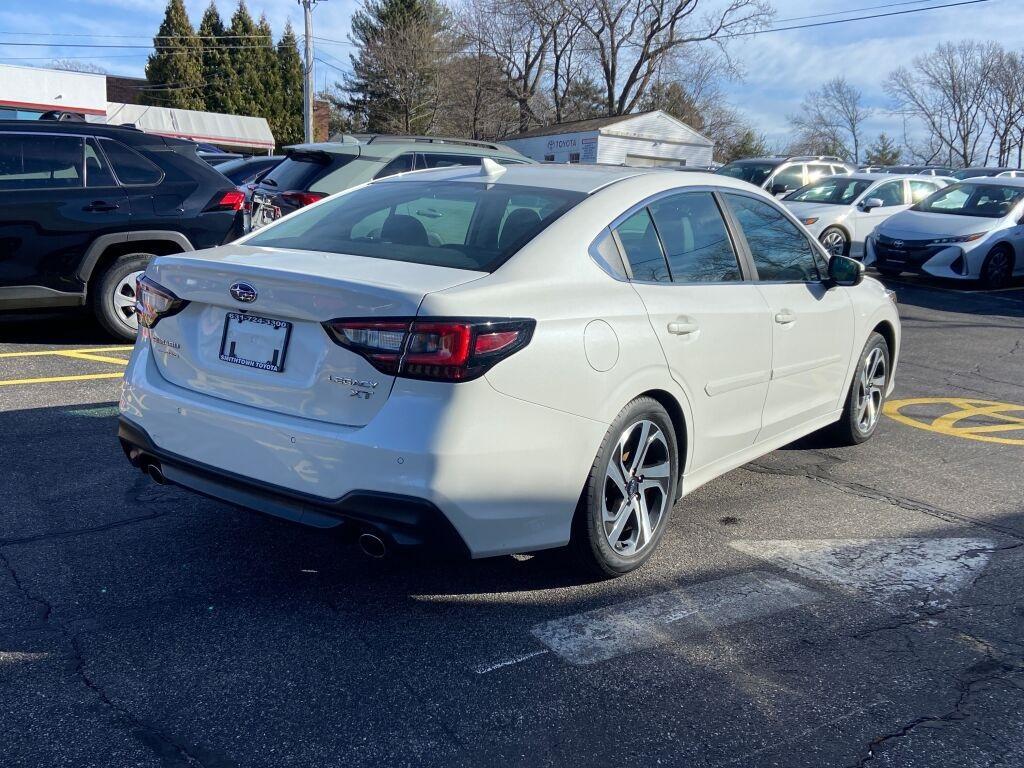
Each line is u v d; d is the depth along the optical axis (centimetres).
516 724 276
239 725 269
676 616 348
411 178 439
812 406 515
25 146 716
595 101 5850
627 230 384
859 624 349
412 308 298
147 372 360
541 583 371
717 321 406
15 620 322
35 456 486
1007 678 314
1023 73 7038
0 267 703
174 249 777
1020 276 1477
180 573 365
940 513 477
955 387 797
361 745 263
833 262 510
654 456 383
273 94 6444
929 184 1723
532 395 316
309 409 315
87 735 261
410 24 5391
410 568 379
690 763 262
